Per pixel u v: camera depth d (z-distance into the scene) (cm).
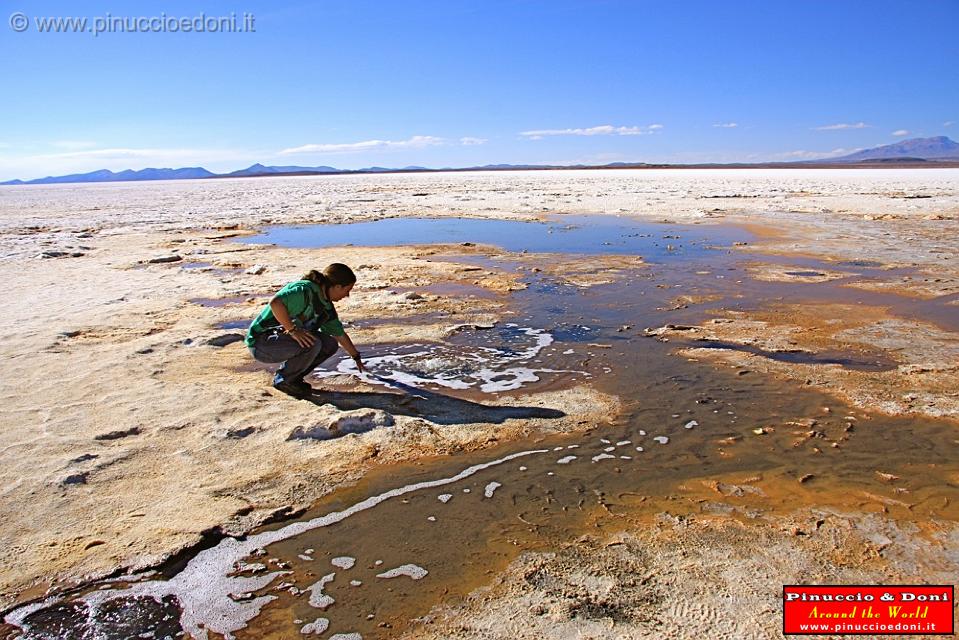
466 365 604
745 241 1465
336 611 273
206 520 339
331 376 575
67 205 3500
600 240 1541
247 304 878
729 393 526
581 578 292
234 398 508
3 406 489
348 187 5422
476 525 338
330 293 525
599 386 546
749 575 292
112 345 664
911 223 1745
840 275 1034
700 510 351
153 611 275
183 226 2069
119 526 333
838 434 445
